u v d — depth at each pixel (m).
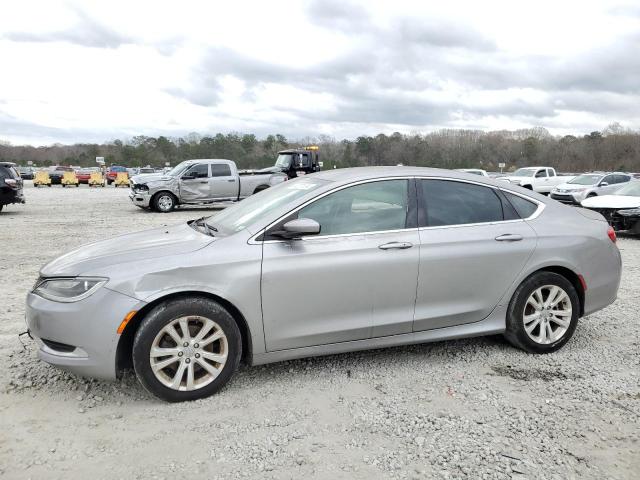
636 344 4.64
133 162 94.38
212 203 18.66
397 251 3.89
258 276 3.57
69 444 2.99
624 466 2.79
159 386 3.42
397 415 3.34
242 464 2.81
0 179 16.89
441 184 4.22
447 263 4.01
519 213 4.39
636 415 3.34
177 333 3.46
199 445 2.99
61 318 3.35
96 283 3.37
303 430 3.16
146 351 3.37
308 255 3.69
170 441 3.03
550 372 4.01
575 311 4.43
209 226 4.21
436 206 4.14
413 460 2.85
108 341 3.34
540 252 4.27
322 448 2.97
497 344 4.61
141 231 4.46
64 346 3.43
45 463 2.80
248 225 3.81
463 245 4.06
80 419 3.27
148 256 3.52
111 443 3.00
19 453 2.89
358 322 3.86
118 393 3.63
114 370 3.39
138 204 18.23
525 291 4.25
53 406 3.44
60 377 3.85
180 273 3.45
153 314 3.38
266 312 3.63
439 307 4.07
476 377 3.92
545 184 27.70
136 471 2.74
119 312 3.33
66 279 3.44
